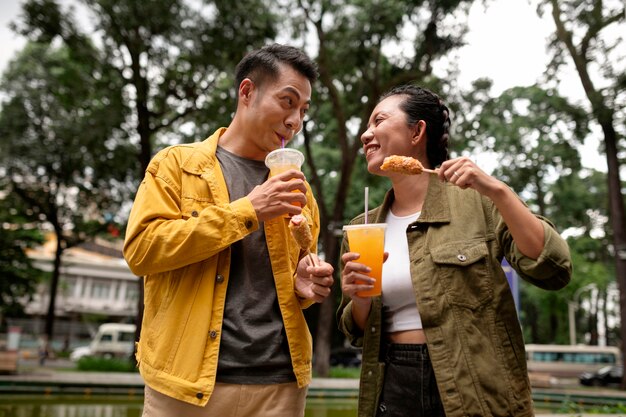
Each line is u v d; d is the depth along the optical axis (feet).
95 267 140.67
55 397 35.96
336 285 54.44
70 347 116.16
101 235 81.10
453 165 5.98
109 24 46.06
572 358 79.61
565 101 48.98
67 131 52.13
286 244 7.01
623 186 61.67
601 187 77.46
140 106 50.80
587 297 102.78
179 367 6.16
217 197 6.77
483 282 6.51
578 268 88.58
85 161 59.41
